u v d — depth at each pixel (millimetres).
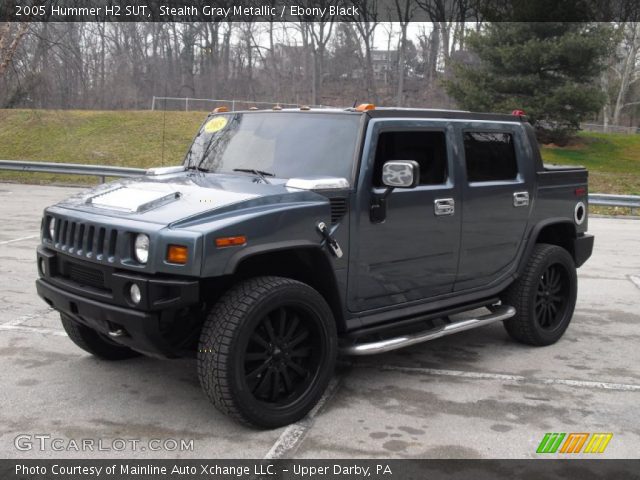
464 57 41219
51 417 4168
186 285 3652
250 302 3814
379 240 4539
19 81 24328
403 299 4840
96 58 33312
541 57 24484
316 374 4195
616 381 5070
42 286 4375
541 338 5836
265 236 3895
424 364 5383
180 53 36812
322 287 4348
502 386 4906
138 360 5250
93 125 25078
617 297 7879
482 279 5418
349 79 40688
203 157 5227
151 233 3713
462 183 5117
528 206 5762
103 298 3908
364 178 4414
